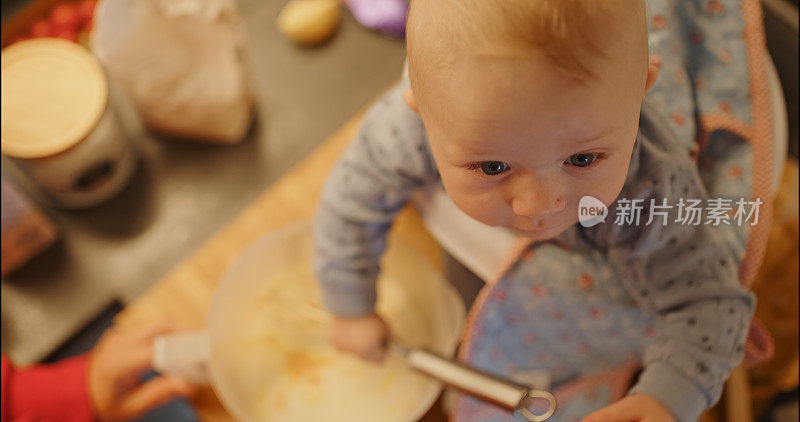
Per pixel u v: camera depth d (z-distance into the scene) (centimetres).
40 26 79
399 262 68
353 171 53
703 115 44
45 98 66
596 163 31
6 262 70
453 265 64
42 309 72
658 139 39
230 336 67
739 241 41
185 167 77
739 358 40
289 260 69
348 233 56
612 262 43
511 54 27
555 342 46
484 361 49
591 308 44
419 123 47
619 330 43
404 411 64
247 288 68
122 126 75
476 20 28
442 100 30
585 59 27
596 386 43
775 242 49
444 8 29
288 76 81
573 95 28
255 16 83
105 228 75
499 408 47
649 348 42
